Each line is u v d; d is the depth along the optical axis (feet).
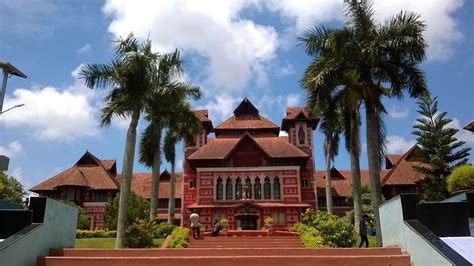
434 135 119.85
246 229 120.88
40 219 41.88
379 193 67.97
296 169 144.87
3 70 66.95
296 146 160.35
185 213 151.64
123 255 45.06
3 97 66.33
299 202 140.56
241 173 146.10
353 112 85.25
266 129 167.22
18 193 133.39
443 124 119.96
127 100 77.00
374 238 81.00
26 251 38.22
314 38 75.77
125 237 74.84
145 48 81.66
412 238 38.88
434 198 110.93
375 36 73.00
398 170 154.71
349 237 71.00
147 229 78.23
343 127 93.91
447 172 114.42
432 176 115.96
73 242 50.80
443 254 33.30
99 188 169.58
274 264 40.19
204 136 165.99
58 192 169.99
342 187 180.96
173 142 117.19
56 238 45.62
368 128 72.18
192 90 109.19
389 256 39.40
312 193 151.53
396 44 70.54
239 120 172.76
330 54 75.15
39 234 41.06
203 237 90.48
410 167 154.20
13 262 35.73
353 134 84.53
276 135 167.63
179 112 107.96
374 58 71.26
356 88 74.59
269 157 145.38
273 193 143.02
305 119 163.53
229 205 141.18
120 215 73.56
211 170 147.02
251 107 176.55
